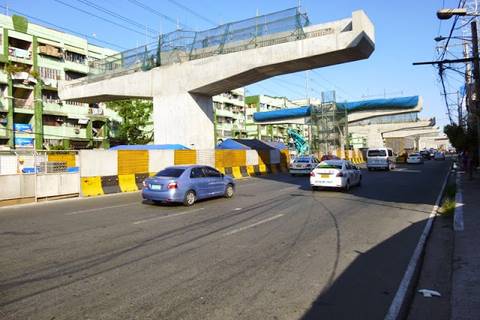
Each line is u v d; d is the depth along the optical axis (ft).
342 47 63.36
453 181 75.97
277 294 16.74
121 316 14.43
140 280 18.44
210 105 86.17
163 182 43.47
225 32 76.28
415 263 21.48
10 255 22.88
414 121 240.53
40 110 154.10
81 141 171.94
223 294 16.67
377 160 121.49
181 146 78.59
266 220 34.45
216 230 30.09
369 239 27.22
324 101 173.47
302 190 61.26
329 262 21.54
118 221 34.37
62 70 164.25
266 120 213.05
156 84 85.10
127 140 175.42
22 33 151.43
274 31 70.54
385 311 15.11
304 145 179.22
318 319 14.37
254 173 100.99
